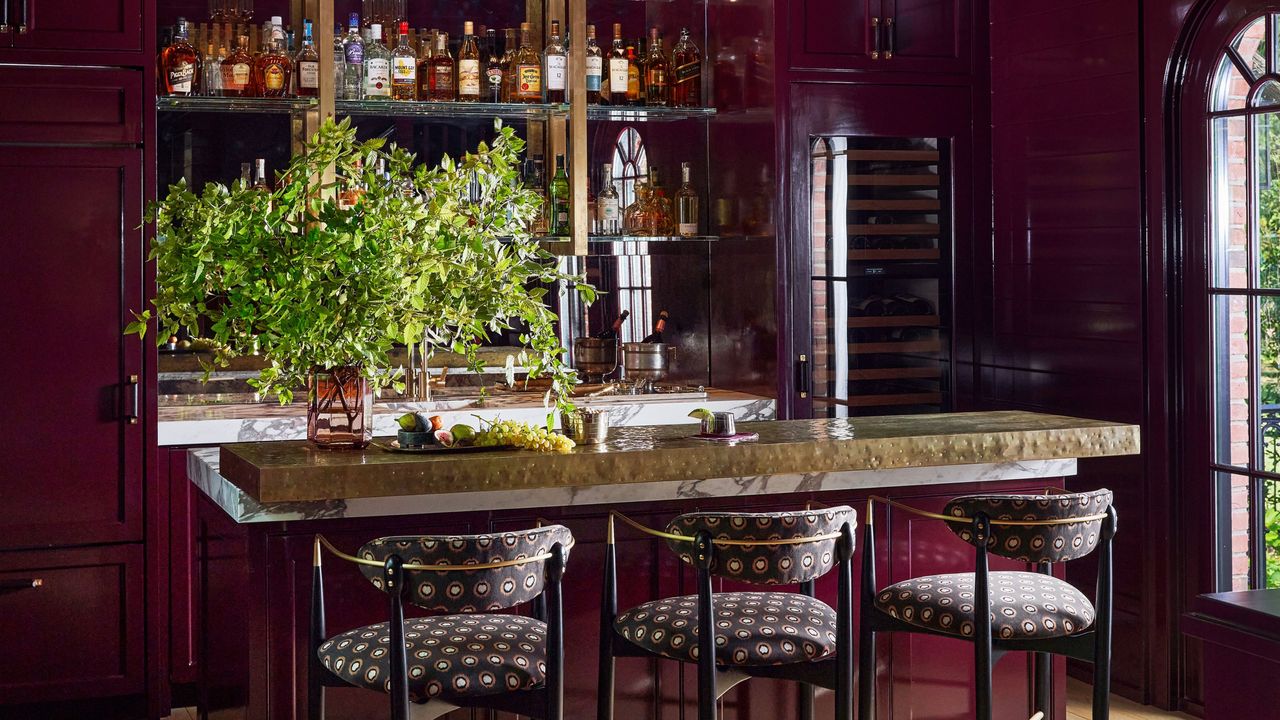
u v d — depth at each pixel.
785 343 5.16
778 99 5.11
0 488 4.30
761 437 3.45
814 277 5.18
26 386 4.31
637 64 5.65
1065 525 2.99
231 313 3.03
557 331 5.59
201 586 3.79
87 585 4.40
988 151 5.35
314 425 3.24
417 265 2.99
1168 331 4.47
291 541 3.13
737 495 3.46
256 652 3.13
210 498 3.63
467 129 5.44
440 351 5.36
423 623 2.87
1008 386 5.27
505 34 5.48
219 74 4.94
